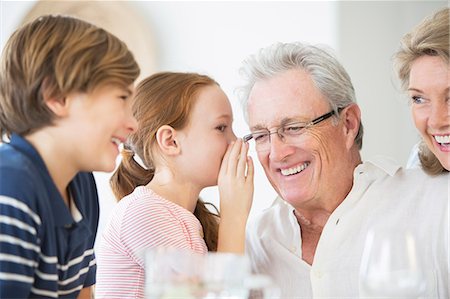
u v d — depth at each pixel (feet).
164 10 13.85
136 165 6.41
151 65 13.83
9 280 4.17
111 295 5.59
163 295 3.95
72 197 4.99
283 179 6.08
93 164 4.73
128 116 4.85
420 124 5.95
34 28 4.64
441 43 5.70
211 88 6.07
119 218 5.67
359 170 6.20
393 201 6.07
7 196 4.26
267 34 13.71
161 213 5.62
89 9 13.60
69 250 4.80
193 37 13.87
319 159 6.00
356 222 6.01
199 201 6.36
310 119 5.96
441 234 5.87
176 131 5.91
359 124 6.28
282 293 6.13
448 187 6.00
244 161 5.94
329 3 13.55
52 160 4.65
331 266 5.94
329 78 5.97
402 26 13.60
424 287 4.28
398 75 6.18
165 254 3.99
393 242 4.25
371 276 4.26
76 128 4.61
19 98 4.54
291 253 6.16
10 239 4.21
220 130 6.03
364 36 13.65
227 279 3.97
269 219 6.45
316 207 6.17
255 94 6.09
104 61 4.61
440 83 5.76
